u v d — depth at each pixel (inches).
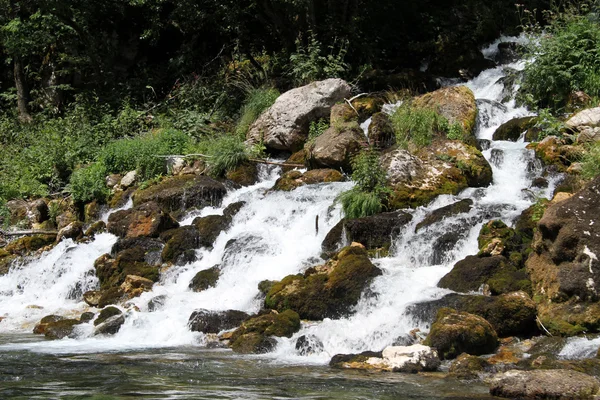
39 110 1022.4
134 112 852.0
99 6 974.4
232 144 665.0
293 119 681.0
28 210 710.5
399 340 340.8
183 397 262.2
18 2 994.1
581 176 476.4
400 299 386.6
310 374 304.5
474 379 293.3
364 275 410.0
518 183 527.5
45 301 531.5
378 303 391.9
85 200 699.4
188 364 328.2
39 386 280.8
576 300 349.7
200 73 962.1
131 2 941.8
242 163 658.8
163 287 496.4
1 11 984.9
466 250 434.6
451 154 542.3
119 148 730.2
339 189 544.1
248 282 458.6
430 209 485.4
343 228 479.8
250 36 958.4
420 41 929.5
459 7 940.0
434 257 441.7
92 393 268.8
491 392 267.0
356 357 330.6
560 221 374.3
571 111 626.2
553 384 260.5
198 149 708.7
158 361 336.2
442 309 351.6
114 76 972.6
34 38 945.5
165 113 868.6
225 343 380.8
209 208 601.3
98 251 561.0
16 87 1020.5
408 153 535.8
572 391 256.8
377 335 354.0
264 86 811.4
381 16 930.7
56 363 331.0
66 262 555.2
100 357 347.9
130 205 665.0
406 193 510.9
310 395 265.1
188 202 615.2
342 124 616.7
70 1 936.3
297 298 410.3
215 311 409.7
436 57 879.1
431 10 944.9
